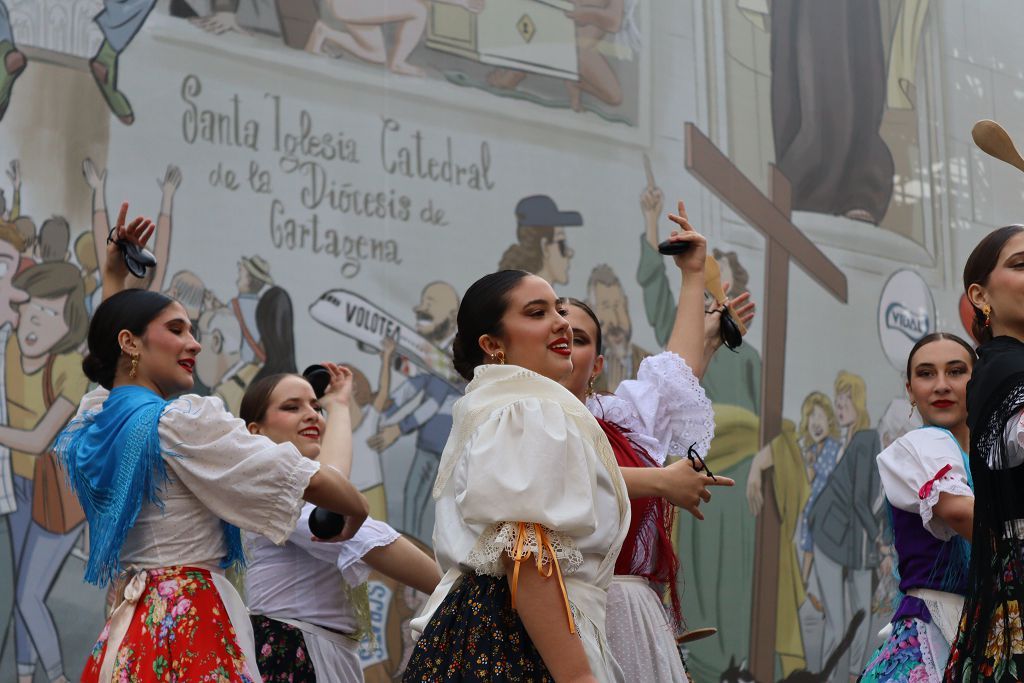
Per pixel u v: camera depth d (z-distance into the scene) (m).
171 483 3.28
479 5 8.96
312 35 8.10
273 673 4.08
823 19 11.27
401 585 7.77
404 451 8.07
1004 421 2.77
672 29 10.12
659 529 3.48
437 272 8.44
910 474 4.00
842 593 10.30
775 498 10.09
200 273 7.41
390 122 8.38
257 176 7.72
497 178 8.88
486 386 2.70
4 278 6.73
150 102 7.36
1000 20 12.93
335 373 4.52
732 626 9.54
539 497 2.45
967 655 2.88
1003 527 2.82
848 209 11.18
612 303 9.35
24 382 6.71
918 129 11.91
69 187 7.00
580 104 9.44
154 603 3.23
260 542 4.29
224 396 7.38
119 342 3.51
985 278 3.05
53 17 7.08
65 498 6.70
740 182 10.39
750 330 10.27
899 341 11.34
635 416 3.71
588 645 2.51
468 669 2.49
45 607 6.53
